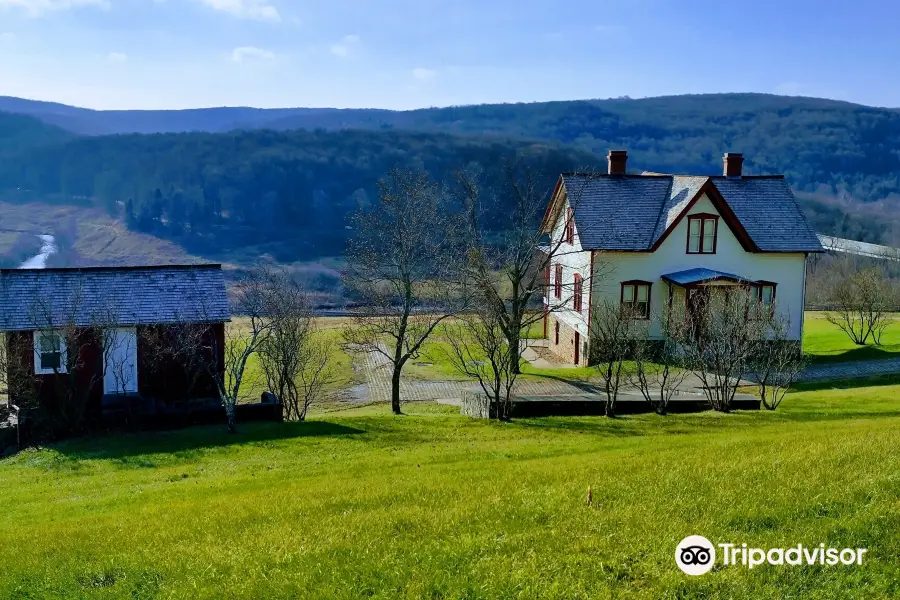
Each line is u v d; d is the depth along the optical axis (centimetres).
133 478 2009
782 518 1123
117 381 2770
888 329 5066
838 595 923
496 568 1010
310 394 3312
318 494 1509
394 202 3509
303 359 3125
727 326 2897
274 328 2939
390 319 3984
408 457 2022
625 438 2156
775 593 929
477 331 2931
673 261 3888
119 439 2519
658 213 4038
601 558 1027
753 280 3922
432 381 3900
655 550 1041
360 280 3688
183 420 2694
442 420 2736
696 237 3897
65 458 2302
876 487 1218
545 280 4869
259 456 2206
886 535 1049
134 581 1075
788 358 2988
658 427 2373
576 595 934
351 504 1380
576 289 4119
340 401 3584
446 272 3631
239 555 1120
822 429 1973
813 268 7612
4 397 3256
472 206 4475
